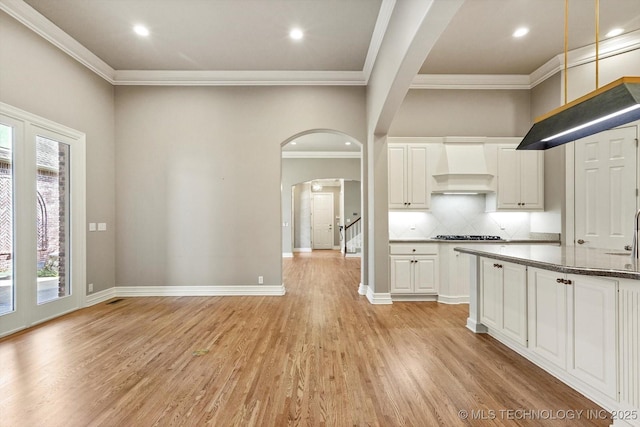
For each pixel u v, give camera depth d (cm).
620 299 185
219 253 511
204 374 251
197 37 410
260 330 349
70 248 421
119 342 314
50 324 369
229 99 511
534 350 255
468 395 221
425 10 231
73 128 424
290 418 196
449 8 221
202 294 508
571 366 220
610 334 190
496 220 520
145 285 509
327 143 859
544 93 478
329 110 510
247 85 510
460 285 461
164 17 369
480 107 510
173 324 368
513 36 395
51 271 394
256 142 512
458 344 310
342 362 272
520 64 469
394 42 326
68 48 411
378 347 303
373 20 372
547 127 256
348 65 484
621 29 380
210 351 294
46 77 383
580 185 428
